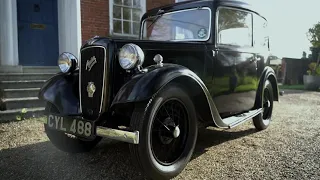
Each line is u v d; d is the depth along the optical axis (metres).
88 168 3.07
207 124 3.42
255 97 4.58
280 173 2.90
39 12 7.38
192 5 3.86
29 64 7.28
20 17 7.13
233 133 4.57
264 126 4.77
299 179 2.76
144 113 2.52
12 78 5.92
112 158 3.37
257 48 4.59
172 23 4.08
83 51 3.02
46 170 3.01
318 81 12.70
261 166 3.10
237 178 2.79
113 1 7.65
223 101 3.86
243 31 4.22
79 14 6.88
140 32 4.57
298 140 4.13
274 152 3.58
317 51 16.14
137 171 2.98
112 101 2.79
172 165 2.78
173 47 3.29
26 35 7.23
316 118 5.89
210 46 3.59
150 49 3.11
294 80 16.55
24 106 5.45
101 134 2.62
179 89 2.81
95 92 2.93
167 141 2.83
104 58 2.84
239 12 4.07
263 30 4.87
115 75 2.89
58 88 3.25
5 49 6.14
